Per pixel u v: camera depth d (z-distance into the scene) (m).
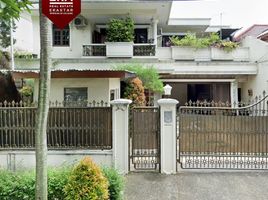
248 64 18.33
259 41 17.91
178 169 8.25
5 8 3.80
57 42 18.28
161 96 15.72
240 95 21.19
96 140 8.16
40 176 4.24
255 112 8.94
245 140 8.26
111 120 8.11
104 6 16.97
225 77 18.95
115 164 7.97
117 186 5.55
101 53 17.36
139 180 7.51
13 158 8.16
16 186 5.25
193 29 24.83
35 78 10.41
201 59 18.81
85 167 5.00
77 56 18.27
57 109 8.16
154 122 8.11
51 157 8.10
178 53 18.70
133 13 17.77
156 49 17.70
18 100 11.17
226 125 8.21
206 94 21.30
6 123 8.18
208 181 7.43
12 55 16.28
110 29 17.03
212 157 8.29
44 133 4.23
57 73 10.02
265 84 17.08
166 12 18.56
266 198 6.43
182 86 21.84
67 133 8.17
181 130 8.20
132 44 16.78
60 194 5.22
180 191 6.83
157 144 8.11
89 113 8.15
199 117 8.21
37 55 17.67
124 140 8.02
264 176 7.77
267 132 8.17
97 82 10.65
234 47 18.88
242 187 7.04
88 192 4.90
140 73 14.79
